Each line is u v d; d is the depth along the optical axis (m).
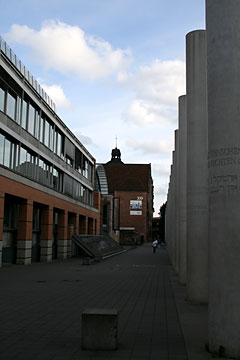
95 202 52.00
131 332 7.41
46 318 8.66
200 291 10.69
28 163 26.47
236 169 5.77
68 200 36.06
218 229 5.75
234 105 5.90
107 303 10.85
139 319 8.66
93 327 6.18
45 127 30.16
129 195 87.62
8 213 24.09
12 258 24.64
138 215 87.00
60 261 30.56
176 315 9.15
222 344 5.51
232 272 5.55
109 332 6.17
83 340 6.20
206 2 6.40
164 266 26.30
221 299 5.58
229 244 5.61
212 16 6.20
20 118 24.44
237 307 5.47
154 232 127.44
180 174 15.56
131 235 75.88
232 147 5.84
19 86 24.12
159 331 7.50
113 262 30.03
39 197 27.33
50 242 30.25
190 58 11.27
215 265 5.72
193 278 10.82
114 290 13.67
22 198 24.23
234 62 5.95
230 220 5.66
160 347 6.32
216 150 5.96
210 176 6.04
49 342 6.62
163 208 98.50
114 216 73.12
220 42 6.05
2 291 13.15
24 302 10.88
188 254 11.01
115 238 72.56
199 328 7.62
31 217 25.67
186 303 10.65
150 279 17.72
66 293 12.76
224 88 5.96
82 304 10.62
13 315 8.99
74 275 19.14
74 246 39.34
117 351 6.08
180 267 15.66
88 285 15.09
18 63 24.19
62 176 35.59
